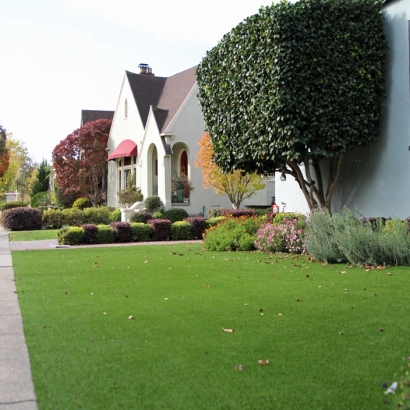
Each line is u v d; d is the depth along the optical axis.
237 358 4.83
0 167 50.03
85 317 6.51
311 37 13.07
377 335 5.52
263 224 15.22
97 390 4.13
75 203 33.88
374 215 14.44
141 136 29.88
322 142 13.50
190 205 27.86
